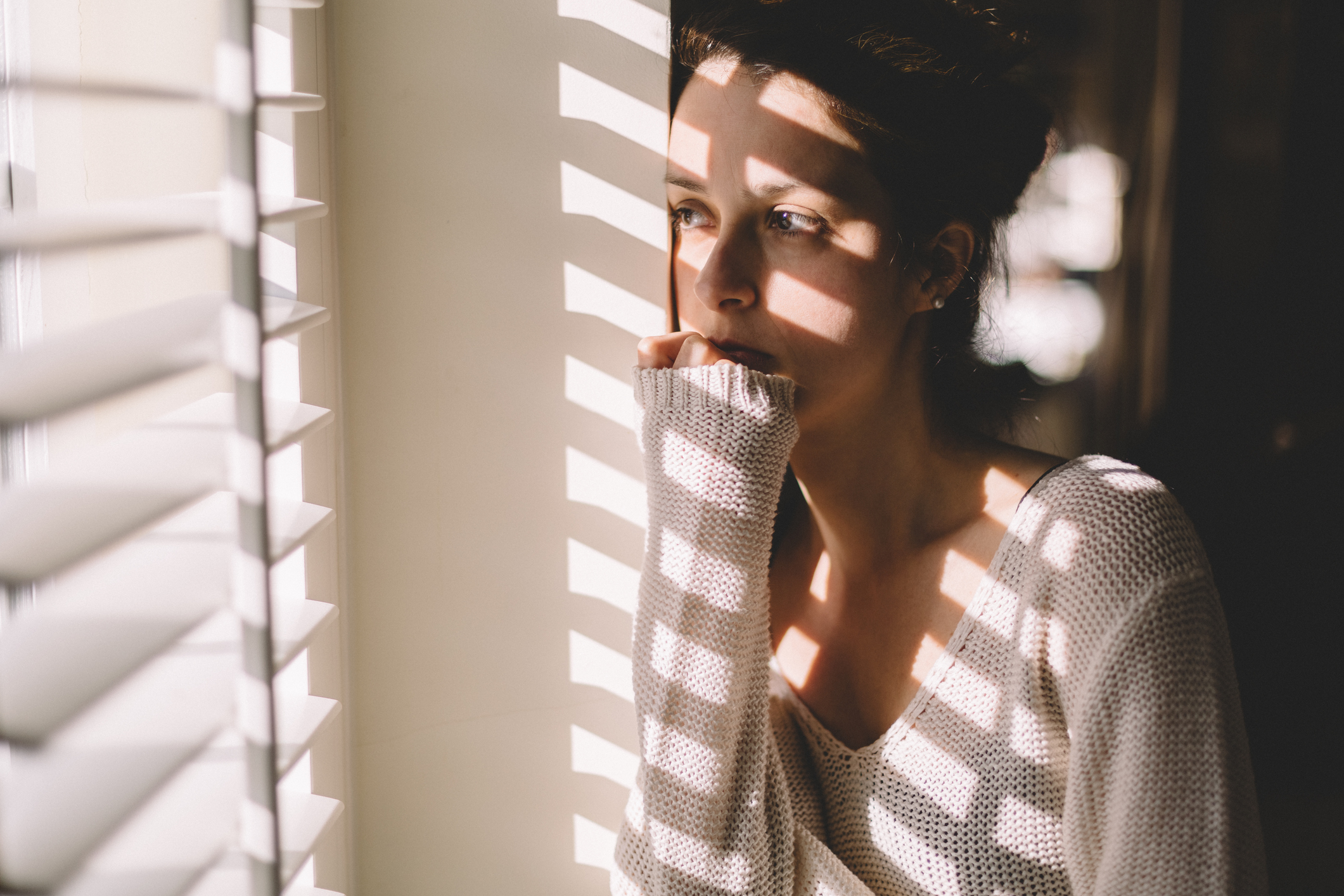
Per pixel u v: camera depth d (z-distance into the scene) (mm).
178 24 631
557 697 805
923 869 765
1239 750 667
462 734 797
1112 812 663
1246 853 644
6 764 475
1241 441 2855
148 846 436
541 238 766
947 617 805
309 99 538
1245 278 2902
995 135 799
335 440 723
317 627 589
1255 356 2877
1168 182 2904
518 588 793
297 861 551
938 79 732
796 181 699
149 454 451
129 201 449
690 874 722
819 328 733
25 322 562
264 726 464
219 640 532
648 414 732
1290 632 2506
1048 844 734
